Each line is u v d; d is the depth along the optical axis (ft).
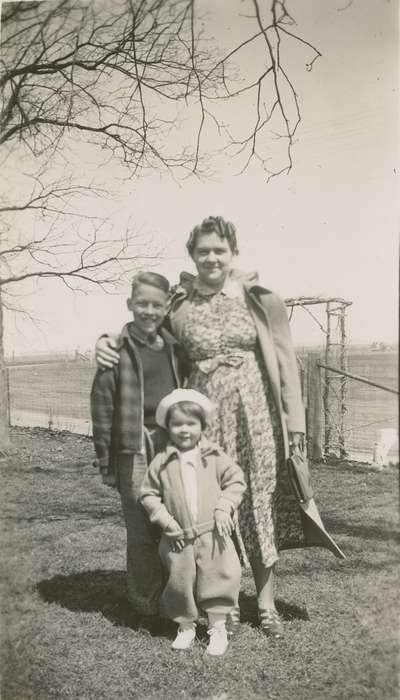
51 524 9.29
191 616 7.48
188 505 7.29
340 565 8.25
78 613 8.06
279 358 7.41
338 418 10.97
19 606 8.19
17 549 8.87
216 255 7.29
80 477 10.21
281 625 7.52
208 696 6.87
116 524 9.36
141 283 7.37
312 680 6.91
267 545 7.43
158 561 7.70
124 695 6.98
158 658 7.38
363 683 6.89
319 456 10.78
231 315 7.36
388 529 8.51
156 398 7.50
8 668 7.59
